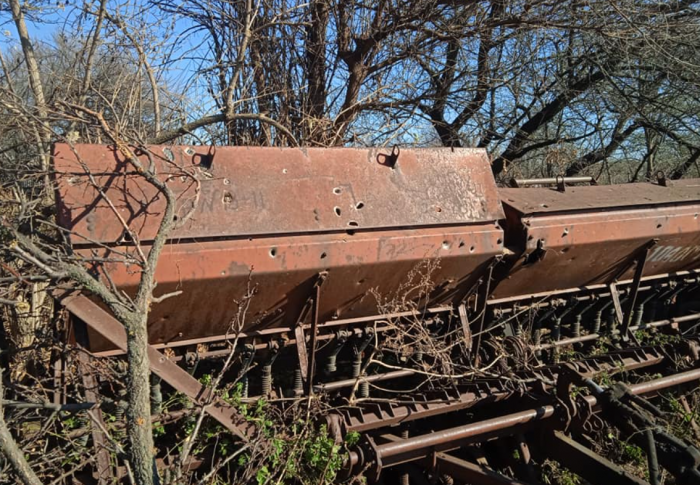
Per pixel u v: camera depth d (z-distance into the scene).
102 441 3.18
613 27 8.55
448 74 9.85
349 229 3.82
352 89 8.41
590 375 4.72
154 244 2.70
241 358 3.99
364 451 3.55
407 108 9.50
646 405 3.91
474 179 4.39
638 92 10.61
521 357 4.73
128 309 2.54
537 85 11.09
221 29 7.92
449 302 4.72
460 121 10.45
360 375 4.09
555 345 5.29
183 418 3.76
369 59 8.62
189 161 3.53
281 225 3.62
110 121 5.84
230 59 7.77
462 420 4.51
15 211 4.39
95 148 3.31
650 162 12.11
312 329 3.96
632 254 5.33
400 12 8.17
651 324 5.90
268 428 3.67
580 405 4.04
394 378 4.71
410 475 3.98
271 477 3.23
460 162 4.39
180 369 3.45
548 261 4.75
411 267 4.09
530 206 4.66
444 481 4.02
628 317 5.58
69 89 5.29
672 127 11.32
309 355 4.11
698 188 5.82
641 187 5.68
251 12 6.89
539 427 4.20
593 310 5.77
